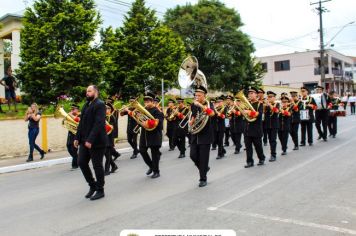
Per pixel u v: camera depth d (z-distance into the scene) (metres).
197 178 8.61
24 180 9.74
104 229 5.31
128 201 6.77
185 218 5.60
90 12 20.05
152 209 6.17
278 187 7.32
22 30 19.58
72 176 9.88
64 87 19.02
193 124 7.78
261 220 5.40
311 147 13.03
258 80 40.38
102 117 6.91
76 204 6.79
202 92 7.85
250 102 9.84
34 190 8.34
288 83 59.34
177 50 25.64
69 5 19.67
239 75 37.09
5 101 21.58
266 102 10.92
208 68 36.62
